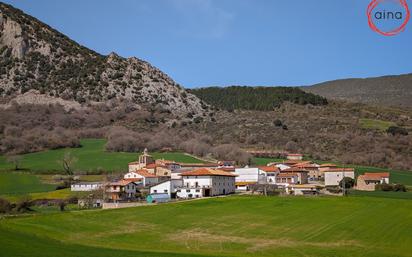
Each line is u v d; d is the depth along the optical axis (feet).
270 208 485.15
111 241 373.81
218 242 372.38
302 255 337.11
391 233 390.83
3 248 304.71
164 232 403.95
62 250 318.65
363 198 525.75
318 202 508.12
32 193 636.48
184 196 608.19
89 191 642.63
